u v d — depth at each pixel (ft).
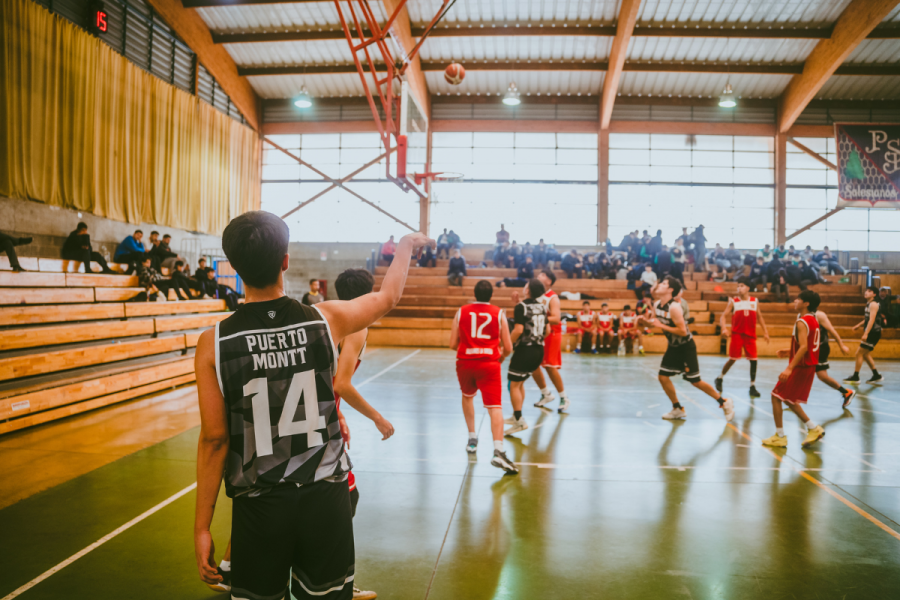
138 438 17.20
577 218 66.74
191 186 53.62
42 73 36.52
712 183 66.18
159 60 49.67
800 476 14.30
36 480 13.37
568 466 15.05
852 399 25.64
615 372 34.35
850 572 9.26
